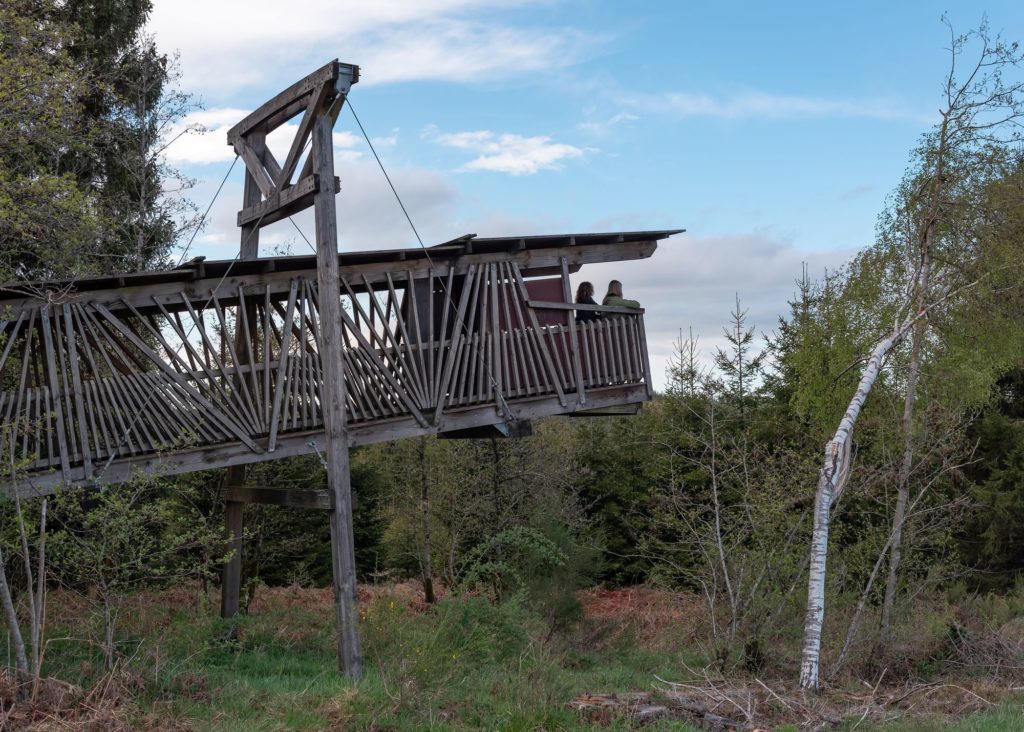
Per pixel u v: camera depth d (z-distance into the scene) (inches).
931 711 440.5
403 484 915.4
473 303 606.5
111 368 511.2
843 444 515.2
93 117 930.7
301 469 789.2
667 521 581.9
